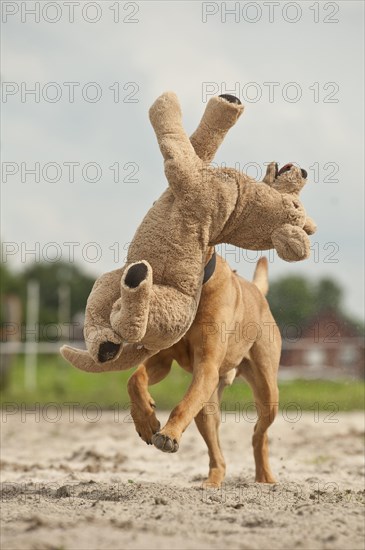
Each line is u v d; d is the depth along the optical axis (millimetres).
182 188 13062
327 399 37812
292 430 29469
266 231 13273
